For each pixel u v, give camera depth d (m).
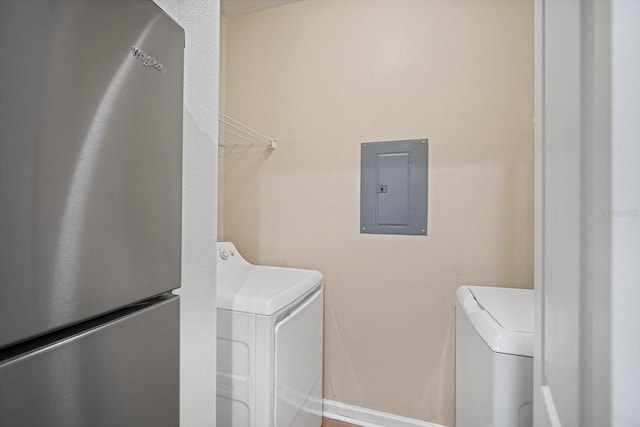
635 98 0.31
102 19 0.50
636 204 0.31
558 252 0.52
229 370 1.29
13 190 0.39
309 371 1.64
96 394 0.51
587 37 0.39
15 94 0.38
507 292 1.47
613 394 0.32
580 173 0.41
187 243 0.90
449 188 1.74
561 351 0.49
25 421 0.41
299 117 2.03
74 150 0.46
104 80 0.50
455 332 1.73
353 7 1.92
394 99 1.84
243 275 1.72
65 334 0.48
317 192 1.99
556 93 0.54
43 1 0.41
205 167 0.95
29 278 0.40
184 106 0.90
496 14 1.67
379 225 1.87
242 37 2.17
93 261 0.49
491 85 1.67
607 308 0.33
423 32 1.79
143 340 0.61
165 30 0.65
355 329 1.91
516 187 1.63
